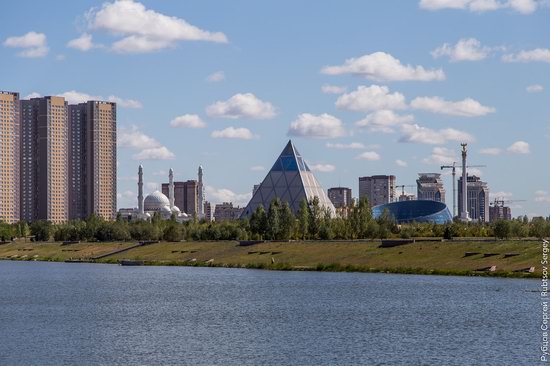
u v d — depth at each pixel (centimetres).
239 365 11350
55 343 13250
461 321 14975
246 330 14462
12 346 12988
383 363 11356
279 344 12950
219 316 16400
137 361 11694
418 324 14788
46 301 19638
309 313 16588
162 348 12706
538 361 11425
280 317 16088
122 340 13500
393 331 14050
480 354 11912
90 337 13850
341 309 17088
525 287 19738
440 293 19138
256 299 19188
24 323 15675
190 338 13638
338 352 12194
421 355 11881
